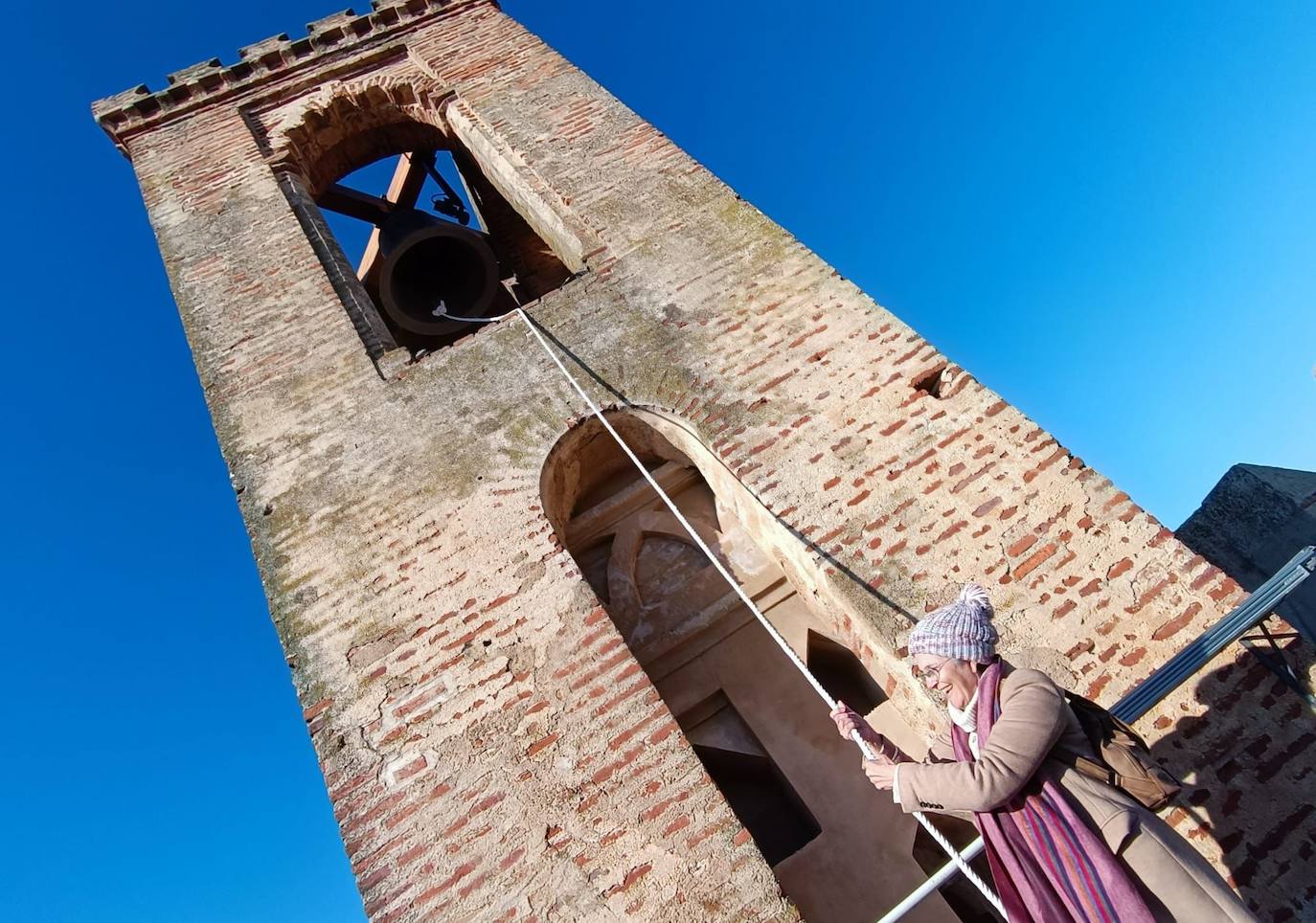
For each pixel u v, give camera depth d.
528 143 8.91
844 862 5.25
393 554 5.86
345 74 10.73
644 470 5.59
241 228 8.81
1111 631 5.05
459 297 10.48
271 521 6.19
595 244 7.82
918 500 5.67
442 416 6.66
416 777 4.82
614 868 4.43
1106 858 2.88
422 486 6.23
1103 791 3.06
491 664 5.24
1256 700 4.82
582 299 7.29
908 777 3.32
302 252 8.45
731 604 6.30
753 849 4.43
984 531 5.49
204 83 10.52
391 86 10.41
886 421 6.09
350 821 4.68
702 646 6.21
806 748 5.75
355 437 6.64
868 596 5.29
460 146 10.87
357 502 6.21
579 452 6.68
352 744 4.98
